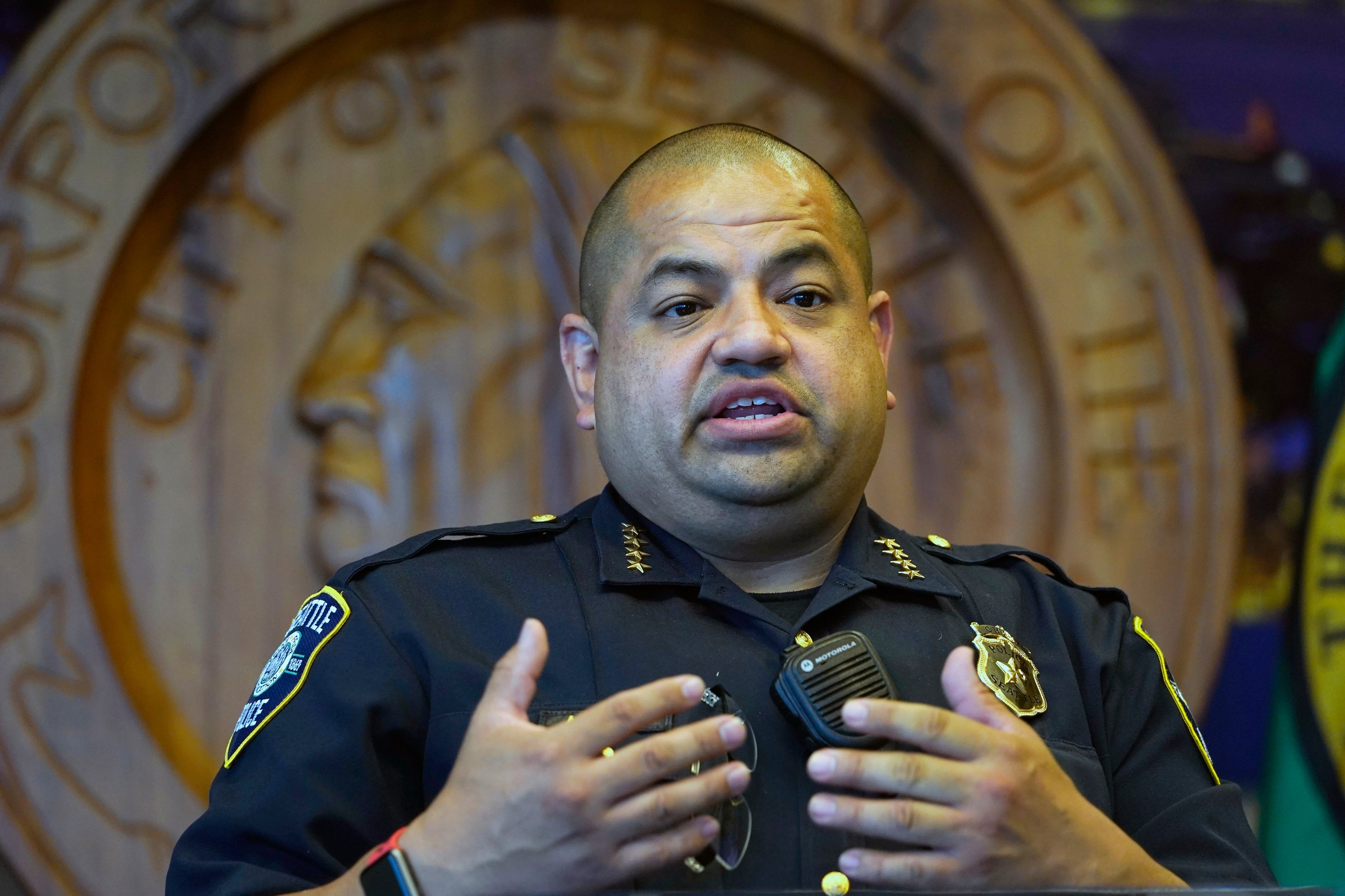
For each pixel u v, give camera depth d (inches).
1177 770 124.3
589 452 228.5
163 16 222.1
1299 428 246.4
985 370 239.3
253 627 215.2
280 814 106.2
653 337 122.2
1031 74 243.3
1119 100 243.3
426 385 225.0
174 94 220.7
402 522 220.8
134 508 213.9
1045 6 245.0
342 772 108.3
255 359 221.3
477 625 117.4
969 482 235.5
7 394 208.2
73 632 204.8
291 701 114.4
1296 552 241.0
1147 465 233.8
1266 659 239.8
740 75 241.8
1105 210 240.7
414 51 232.8
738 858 103.3
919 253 241.3
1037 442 237.1
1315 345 249.6
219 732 211.5
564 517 133.9
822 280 122.9
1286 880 230.8
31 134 215.5
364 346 225.0
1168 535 231.8
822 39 238.2
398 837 93.6
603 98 237.1
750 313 118.0
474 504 223.6
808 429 118.2
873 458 124.6
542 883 88.5
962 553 137.9
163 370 218.1
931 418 236.7
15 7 224.5
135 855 201.9
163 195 220.7
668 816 87.7
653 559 122.3
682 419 118.3
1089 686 124.0
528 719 109.7
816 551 126.3
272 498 218.7
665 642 115.1
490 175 232.8
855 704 90.8
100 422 214.4
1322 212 253.8
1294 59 256.2
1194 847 117.3
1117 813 121.5
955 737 91.0
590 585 120.6
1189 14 256.1
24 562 204.8
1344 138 255.6
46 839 199.5
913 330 239.3
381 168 229.1
